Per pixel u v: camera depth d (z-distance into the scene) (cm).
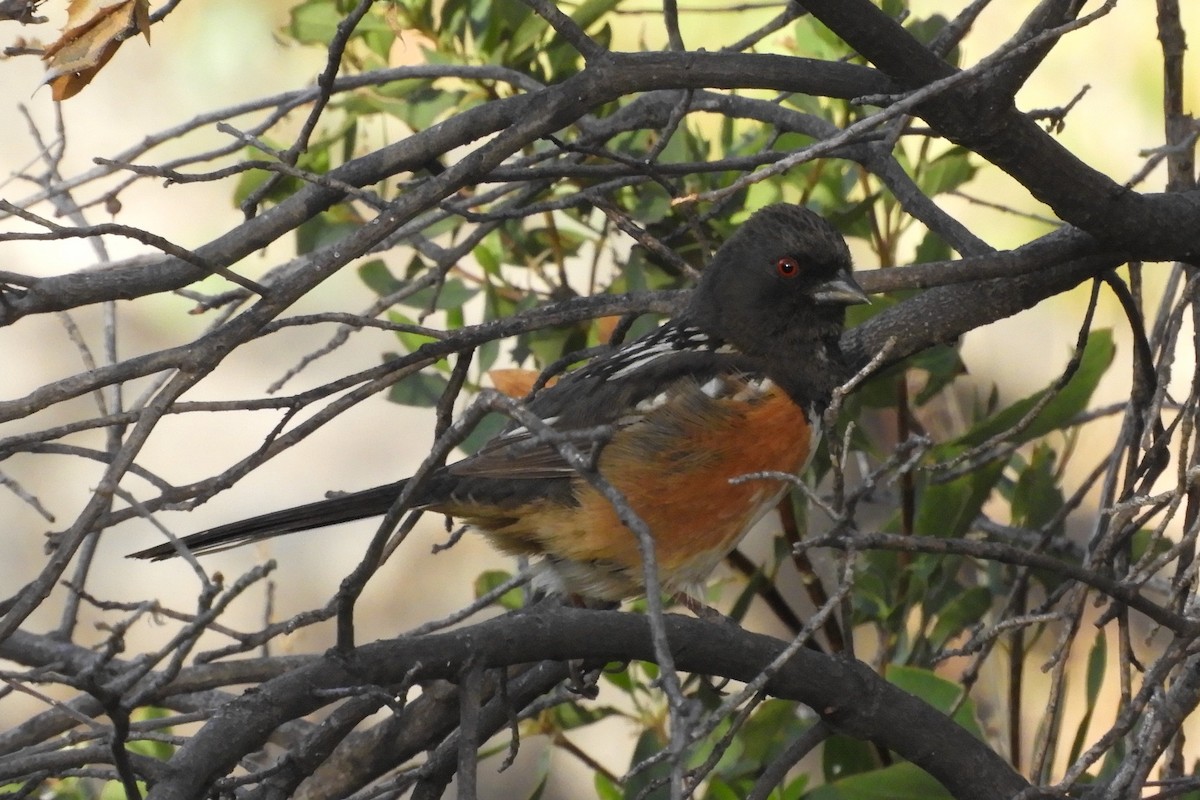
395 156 586
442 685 592
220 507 1218
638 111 717
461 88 853
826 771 735
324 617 506
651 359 704
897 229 816
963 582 871
